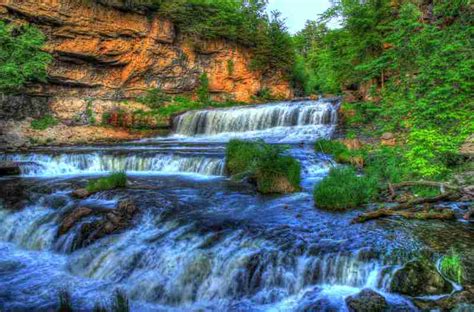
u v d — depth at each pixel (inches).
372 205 350.0
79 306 224.4
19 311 219.0
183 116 1044.5
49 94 943.7
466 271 203.5
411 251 228.5
